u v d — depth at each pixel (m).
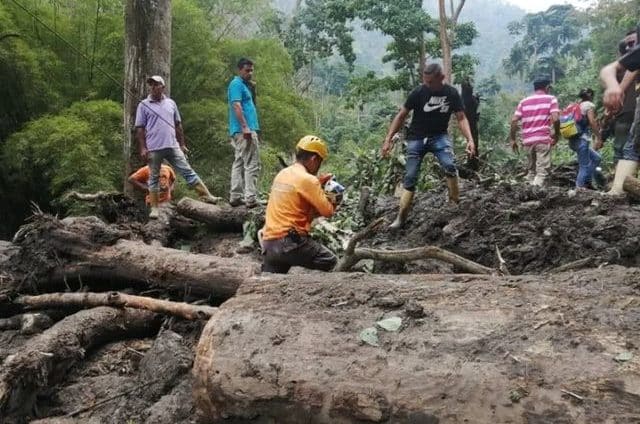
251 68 7.01
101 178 10.01
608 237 4.97
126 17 7.81
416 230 5.97
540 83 7.66
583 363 2.29
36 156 10.36
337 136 26.20
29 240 5.29
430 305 2.80
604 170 11.03
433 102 5.60
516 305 2.69
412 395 2.39
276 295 3.04
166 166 7.71
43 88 11.26
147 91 7.79
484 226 5.63
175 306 4.40
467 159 8.52
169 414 3.32
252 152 7.00
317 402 2.52
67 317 4.41
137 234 6.46
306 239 4.40
